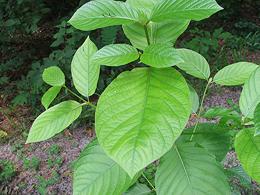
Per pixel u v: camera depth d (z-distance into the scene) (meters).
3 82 2.74
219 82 0.57
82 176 0.48
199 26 3.44
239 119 0.48
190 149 0.48
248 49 3.08
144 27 0.45
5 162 2.11
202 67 0.58
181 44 2.95
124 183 0.47
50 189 1.91
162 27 0.47
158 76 0.41
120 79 0.42
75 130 2.32
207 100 2.46
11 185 1.98
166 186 0.46
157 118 0.37
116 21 0.43
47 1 3.55
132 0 0.50
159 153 0.35
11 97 2.71
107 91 0.41
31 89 2.62
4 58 3.17
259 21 3.59
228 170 0.71
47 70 0.52
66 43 2.81
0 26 2.89
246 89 0.48
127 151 0.35
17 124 2.42
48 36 3.45
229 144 0.56
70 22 0.43
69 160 2.10
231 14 3.60
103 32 2.60
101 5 0.43
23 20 2.97
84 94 0.51
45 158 2.13
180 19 0.43
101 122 0.38
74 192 0.47
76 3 3.55
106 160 0.49
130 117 0.38
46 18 3.62
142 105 0.39
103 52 0.43
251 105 0.47
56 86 0.52
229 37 3.05
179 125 0.37
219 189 0.45
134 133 0.36
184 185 0.45
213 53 2.96
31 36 3.43
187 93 0.39
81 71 0.52
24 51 3.21
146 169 1.61
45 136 0.49
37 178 1.99
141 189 0.60
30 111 2.53
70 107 0.51
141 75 0.42
